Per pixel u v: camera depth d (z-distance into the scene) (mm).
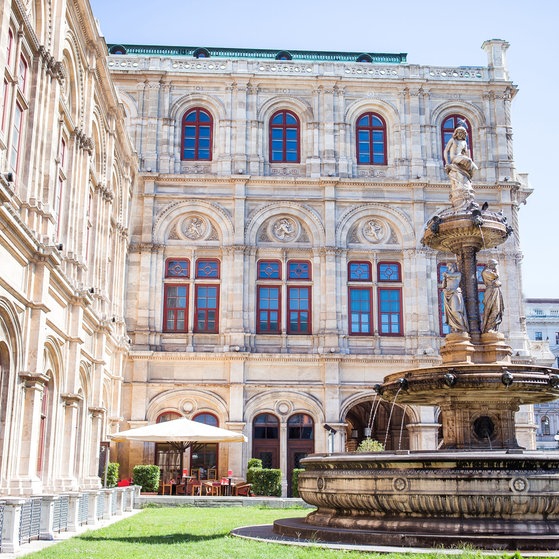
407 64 43188
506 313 40375
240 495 33969
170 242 40469
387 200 41281
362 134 42625
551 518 13633
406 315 40156
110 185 32094
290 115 42688
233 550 12977
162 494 34500
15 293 17766
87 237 29078
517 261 41031
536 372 17109
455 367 17172
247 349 39000
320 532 14320
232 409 38125
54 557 12453
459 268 20031
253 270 40250
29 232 17969
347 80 42469
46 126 20984
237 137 41656
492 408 18234
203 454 38312
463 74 43562
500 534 13258
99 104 29531
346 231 40906
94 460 29078
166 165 41125
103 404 33406
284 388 38750
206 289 40250
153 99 41906
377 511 14469
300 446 38531
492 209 41688
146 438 30016
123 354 37531
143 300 39375
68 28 23875
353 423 46688
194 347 39312
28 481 18219
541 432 82562
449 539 12828
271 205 40969
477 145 43000
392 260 41031
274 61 42750
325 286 39906
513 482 13492
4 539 13789
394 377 18375
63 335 23203
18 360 18438
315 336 39594
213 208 40719
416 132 42344
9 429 18031
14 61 18438
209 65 42625
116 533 17281
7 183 16438
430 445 38406
